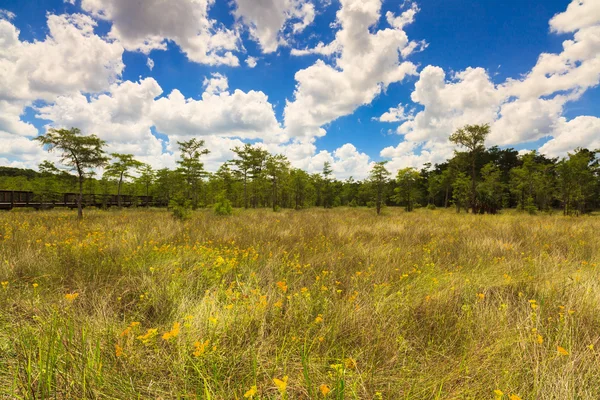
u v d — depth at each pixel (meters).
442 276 3.90
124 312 2.77
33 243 5.64
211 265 4.09
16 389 1.52
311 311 2.68
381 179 23.86
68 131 12.14
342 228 9.00
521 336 2.08
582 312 2.55
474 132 24.95
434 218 15.42
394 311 2.72
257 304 2.55
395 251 5.62
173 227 8.68
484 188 27.56
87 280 3.50
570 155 21.91
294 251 5.50
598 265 4.21
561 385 1.57
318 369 1.83
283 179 31.98
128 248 5.11
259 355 1.96
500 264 4.47
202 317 2.42
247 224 10.12
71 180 13.57
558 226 9.65
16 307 2.65
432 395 1.61
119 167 23.14
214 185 36.03
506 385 1.59
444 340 2.24
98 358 1.72
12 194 17.95
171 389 1.65
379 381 1.75
